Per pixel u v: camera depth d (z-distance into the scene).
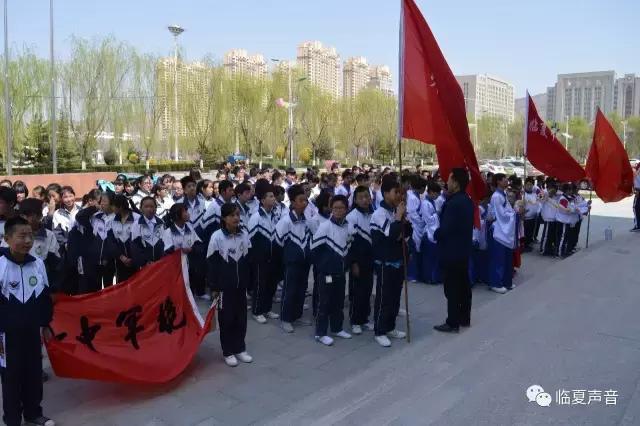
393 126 50.97
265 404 4.92
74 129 33.31
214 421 4.61
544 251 12.05
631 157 72.19
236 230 5.75
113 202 6.94
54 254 5.65
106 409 4.84
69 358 4.87
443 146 6.14
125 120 33.97
